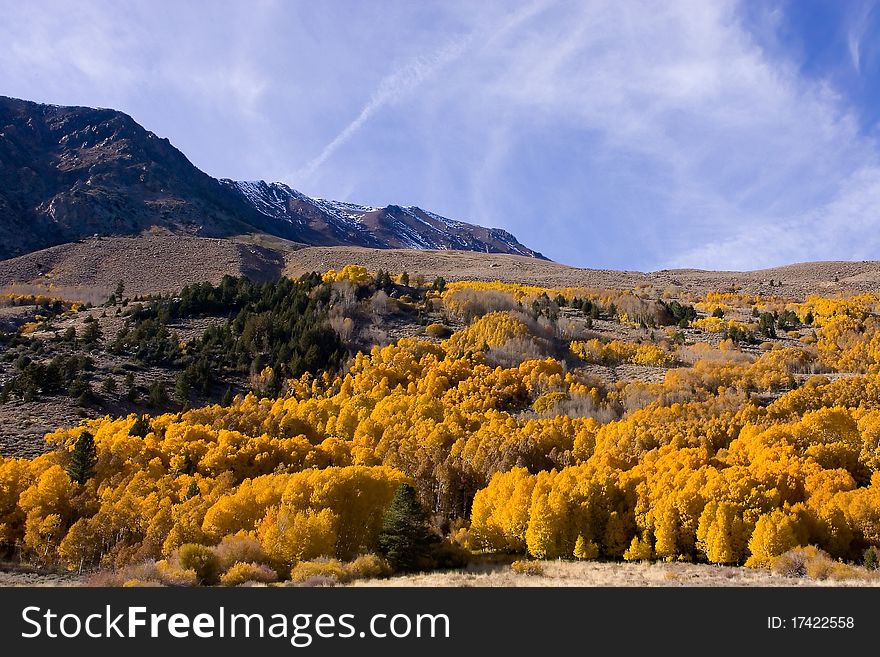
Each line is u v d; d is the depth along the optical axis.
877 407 82.19
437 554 50.97
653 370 120.75
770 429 70.31
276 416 89.62
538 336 132.25
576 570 45.97
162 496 56.66
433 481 68.69
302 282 162.50
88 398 90.50
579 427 82.94
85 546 49.47
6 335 121.88
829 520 49.53
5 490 56.81
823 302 166.88
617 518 55.06
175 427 74.62
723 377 105.06
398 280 186.88
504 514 57.12
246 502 51.84
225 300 146.50
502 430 79.94
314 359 115.75
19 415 82.94
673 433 75.81
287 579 43.28
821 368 115.44
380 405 92.19
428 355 118.38
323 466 72.50
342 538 52.50
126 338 118.75
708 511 50.69
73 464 60.41
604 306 172.38
